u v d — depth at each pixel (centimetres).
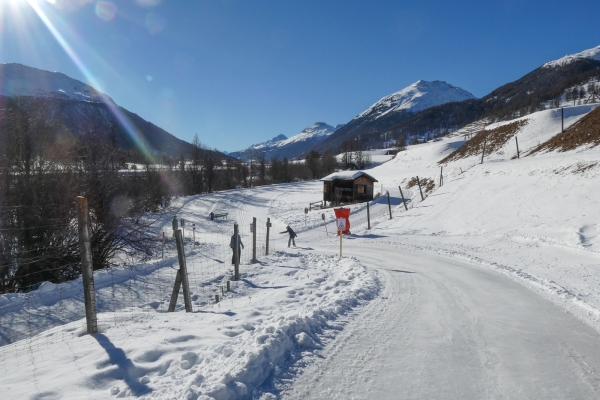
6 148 1416
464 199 3180
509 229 2183
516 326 723
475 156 6488
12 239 1281
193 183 7100
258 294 1050
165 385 438
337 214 1728
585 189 2302
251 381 466
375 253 1848
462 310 834
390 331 691
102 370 461
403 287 1073
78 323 690
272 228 3569
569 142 4131
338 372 518
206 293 1110
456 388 480
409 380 500
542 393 468
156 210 2677
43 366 481
